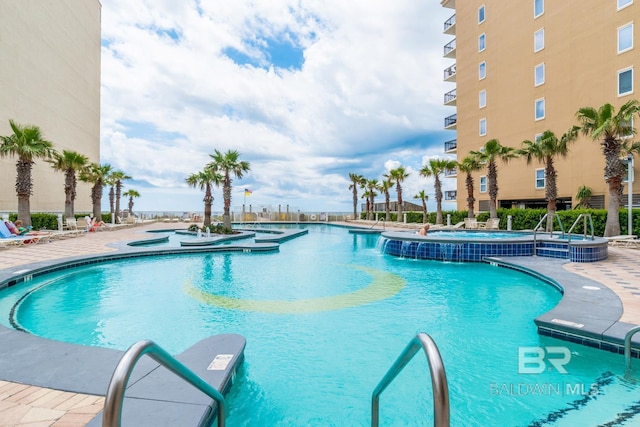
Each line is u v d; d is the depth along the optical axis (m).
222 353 3.87
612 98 19.17
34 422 2.71
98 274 10.30
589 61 20.36
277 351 4.82
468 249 12.00
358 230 26.56
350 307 6.89
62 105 32.62
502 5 26.64
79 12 36.38
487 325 5.76
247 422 3.20
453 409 3.34
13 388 3.21
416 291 8.16
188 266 11.68
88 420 2.75
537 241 11.95
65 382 3.31
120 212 41.69
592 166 20.19
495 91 27.39
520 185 25.30
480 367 4.21
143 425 2.54
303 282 9.22
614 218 14.98
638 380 3.85
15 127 19.20
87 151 38.41
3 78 23.86
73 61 34.97
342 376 4.09
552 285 7.93
